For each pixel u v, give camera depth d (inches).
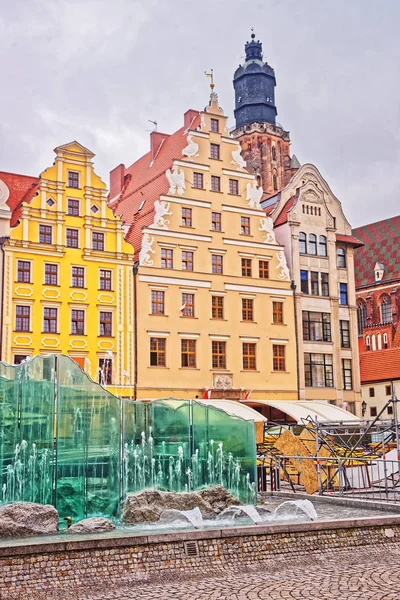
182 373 2047.2
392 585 626.8
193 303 2117.4
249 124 4926.2
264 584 642.8
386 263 3929.6
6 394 837.8
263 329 2225.6
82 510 861.2
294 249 2345.0
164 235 2102.6
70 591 621.6
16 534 751.1
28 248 1878.7
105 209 2014.0
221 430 994.1
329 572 689.0
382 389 2753.4
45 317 1882.4
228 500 936.9
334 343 2364.7
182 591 623.2
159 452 936.3
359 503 995.3
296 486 1290.6
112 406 906.7
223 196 2247.8
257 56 5132.9
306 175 2469.2
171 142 2452.0
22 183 2212.1
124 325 1982.0
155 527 826.2
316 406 1942.7
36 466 841.5
